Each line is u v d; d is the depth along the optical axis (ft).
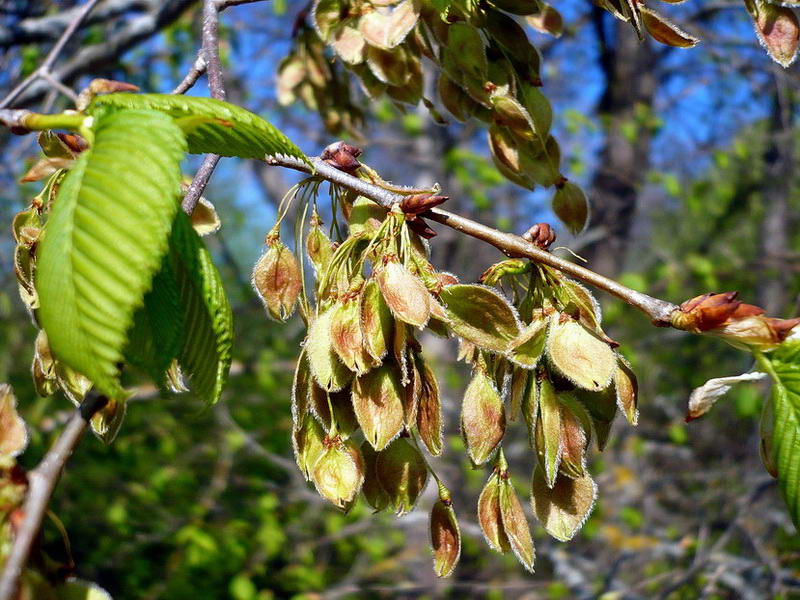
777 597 17.21
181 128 4.51
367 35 7.93
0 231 22.76
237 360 26.45
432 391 5.55
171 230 4.14
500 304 5.47
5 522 4.26
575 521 5.65
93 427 5.92
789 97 27.84
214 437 26.58
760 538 20.53
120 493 24.71
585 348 5.33
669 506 28.09
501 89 7.50
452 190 26.48
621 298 5.52
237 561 22.56
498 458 5.81
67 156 6.70
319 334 5.51
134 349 4.46
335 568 25.59
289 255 6.58
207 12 7.57
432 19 7.54
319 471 5.59
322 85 10.68
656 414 32.65
